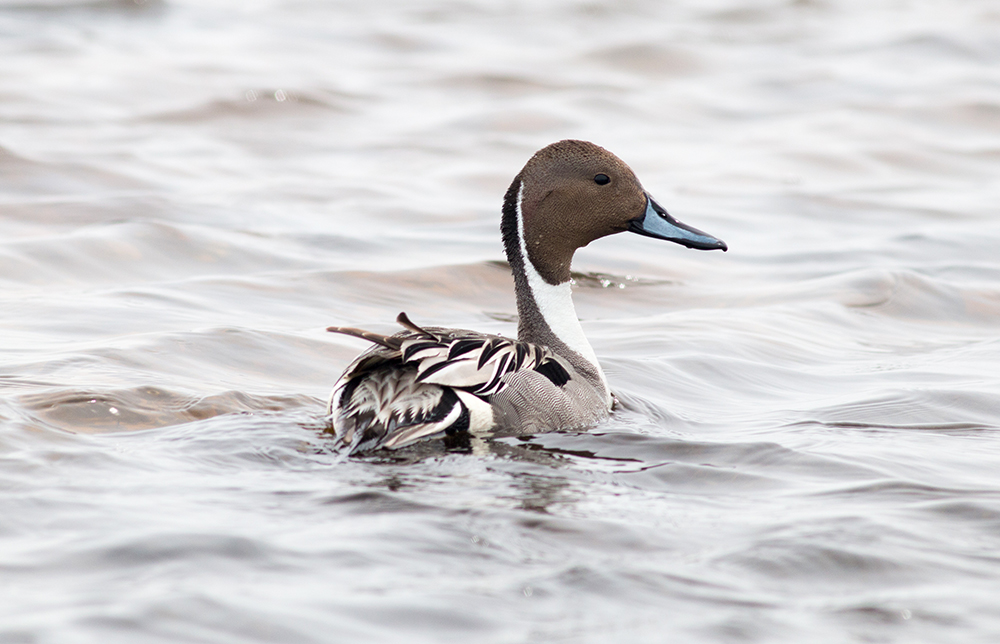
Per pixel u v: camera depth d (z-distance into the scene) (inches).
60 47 1357.0
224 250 695.7
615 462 369.1
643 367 504.1
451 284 658.8
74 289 603.5
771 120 1172.5
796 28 1606.8
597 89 1245.1
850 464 371.9
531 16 1642.5
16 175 841.5
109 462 345.1
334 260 694.5
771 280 705.0
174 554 277.3
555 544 296.5
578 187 449.4
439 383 374.6
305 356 505.0
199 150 987.3
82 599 251.8
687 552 294.5
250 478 336.8
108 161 907.4
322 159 991.6
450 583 269.9
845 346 571.2
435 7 1713.8
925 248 776.3
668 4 1759.4
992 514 325.1
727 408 457.1
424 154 1015.6
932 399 461.4
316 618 249.4
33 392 406.9
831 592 274.7
